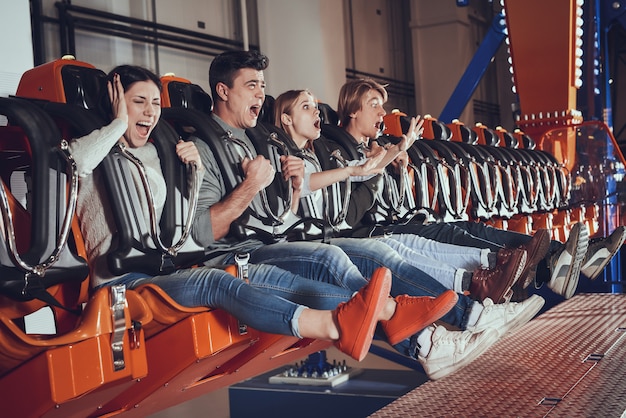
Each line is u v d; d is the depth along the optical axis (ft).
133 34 29.94
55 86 7.27
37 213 6.16
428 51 50.39
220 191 8.30
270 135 9.07
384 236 10.55
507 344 9.87
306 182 9.25
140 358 6.28
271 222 8.57
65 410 6.04
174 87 8.70
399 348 8.07
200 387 8.19
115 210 6.81
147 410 7.74
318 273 8.28
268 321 6.70
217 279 6.87
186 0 32.71
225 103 9.00
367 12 46.55
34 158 6.22
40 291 6.12
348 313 6.54
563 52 23.65
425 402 7.41
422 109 50.85
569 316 11.59
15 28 10.07
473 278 9.44
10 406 5.90
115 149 6.87
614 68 50.96
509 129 58.75
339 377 13.99
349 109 11.93
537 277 11.19
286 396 13.64
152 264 7.00
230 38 35.29
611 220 22.81
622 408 6.91
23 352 5.71
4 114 6.30
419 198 12.57
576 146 23.62
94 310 5.96
